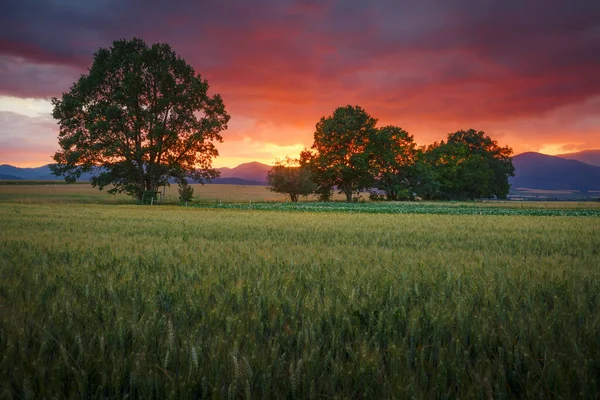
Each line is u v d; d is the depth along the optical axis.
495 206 65.75
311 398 2.12
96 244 9.20
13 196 80.38
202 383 2.21
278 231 14.16
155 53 55.19
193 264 6.20
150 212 30.86
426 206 62.34
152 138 56.22
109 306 3.57
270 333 3.15
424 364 2.56
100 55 56.12
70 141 52.75
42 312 3.47
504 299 4.02
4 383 2.17
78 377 2.23
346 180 81.38
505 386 2.26
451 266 6.13
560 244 10.43
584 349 2.67
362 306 3.57
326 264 6.20
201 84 57.25
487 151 122.31
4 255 7.12
